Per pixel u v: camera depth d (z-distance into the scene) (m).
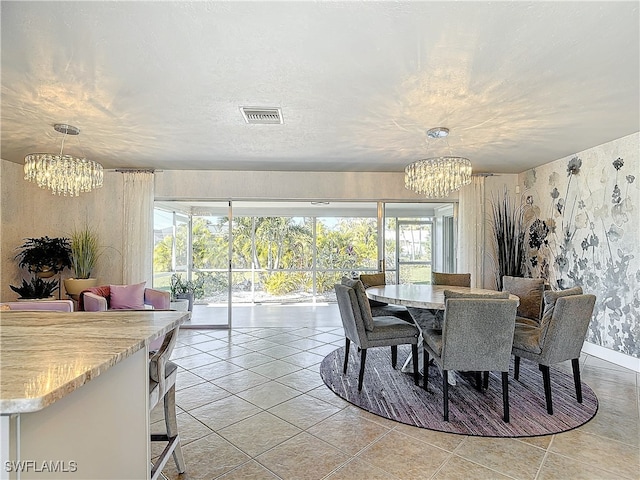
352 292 3.17
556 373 3.58
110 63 2.21
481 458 2.15
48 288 4.78
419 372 3.59
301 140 3.83
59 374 0.94
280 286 7.96
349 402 2.92
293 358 4.09
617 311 3.86
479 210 5.53
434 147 4.11
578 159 4.38
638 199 3.62
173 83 2.49
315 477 1.98
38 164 3.43
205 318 6.03
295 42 2.00
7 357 1.10
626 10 1.73
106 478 1.21
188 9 1.72
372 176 5.61
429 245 5.86
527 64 2.24
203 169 5.33
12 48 2.04
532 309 3.62
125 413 1.33
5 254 4.75
